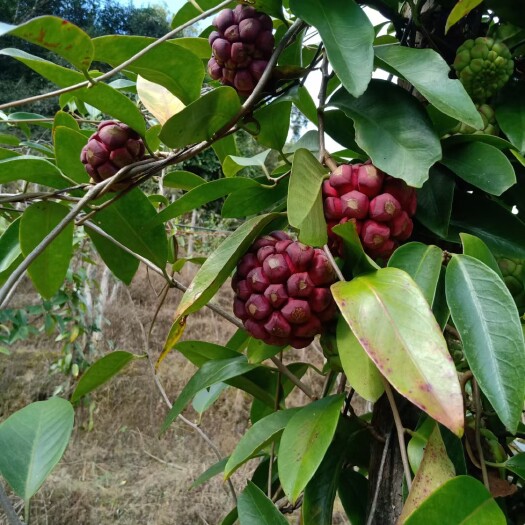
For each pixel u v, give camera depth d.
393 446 0.74
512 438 0.90
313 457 0.64
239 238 0.67
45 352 4.71
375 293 0.57
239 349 1.09
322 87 0.77
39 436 0.73
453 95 0.64
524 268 0.76
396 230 0.66
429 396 0.49
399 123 0.67
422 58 0.68
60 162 0.89
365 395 0.63
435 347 0.52
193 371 4.92
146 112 1.56
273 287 0.65
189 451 4.02
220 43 0.74
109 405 4.41
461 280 0.61
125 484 3.57
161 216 0.88
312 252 0.65
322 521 0.73
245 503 0.70
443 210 0.73
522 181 0.79
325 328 0.72
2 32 0.57
